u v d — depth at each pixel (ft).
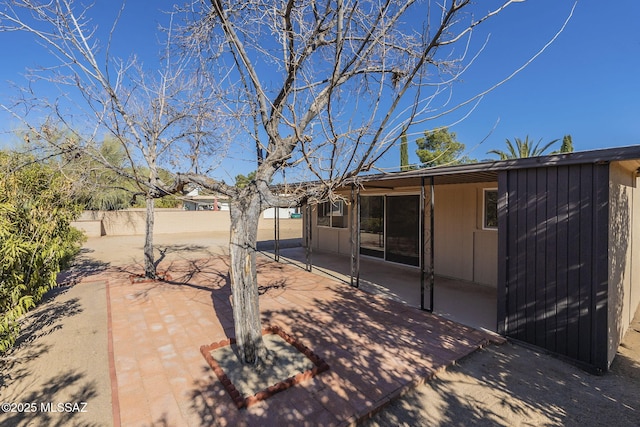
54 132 12.75
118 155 29.45
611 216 10.28
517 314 12.12
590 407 8.45
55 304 17.30
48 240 13.21
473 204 21.33
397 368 10.13
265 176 10.32
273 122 10.21
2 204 10.65
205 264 28.96
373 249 29.78
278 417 7.78
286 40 10.55
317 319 14.46
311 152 8.53
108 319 14.52
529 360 10.94
